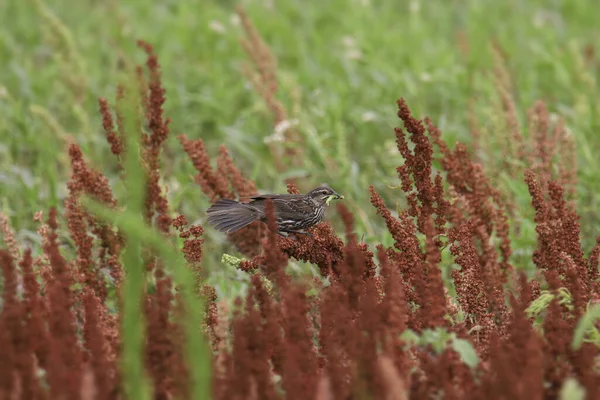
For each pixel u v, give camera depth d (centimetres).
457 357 841
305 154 1733
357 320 914
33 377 812
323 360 905
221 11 2600
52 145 1855
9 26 2658
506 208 1411
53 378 783
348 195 1606
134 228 721
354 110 1923
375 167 1756
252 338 855
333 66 2308
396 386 743
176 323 866
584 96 1936
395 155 1711
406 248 1081
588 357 855
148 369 858
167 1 2761
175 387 823
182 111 1978
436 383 827
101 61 2383
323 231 1081
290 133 1717
